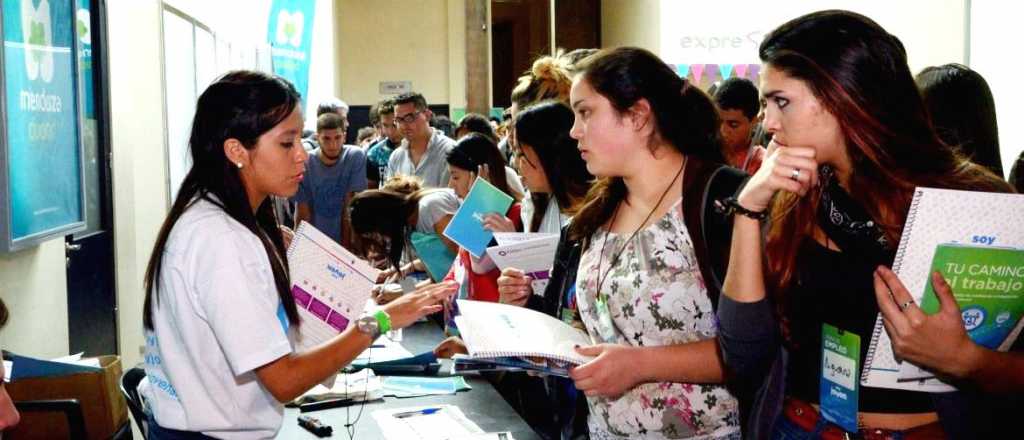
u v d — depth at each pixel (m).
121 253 4.74
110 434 2.64
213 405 1.81
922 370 1.37
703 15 11.48
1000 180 1.37
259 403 1.87
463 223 3.03
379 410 2.60
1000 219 1.26
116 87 4.63
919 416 1.42
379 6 14.20
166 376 1.85
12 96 3.03
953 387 1.38
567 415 2.27
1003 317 1.34
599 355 1.73
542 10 18.41
